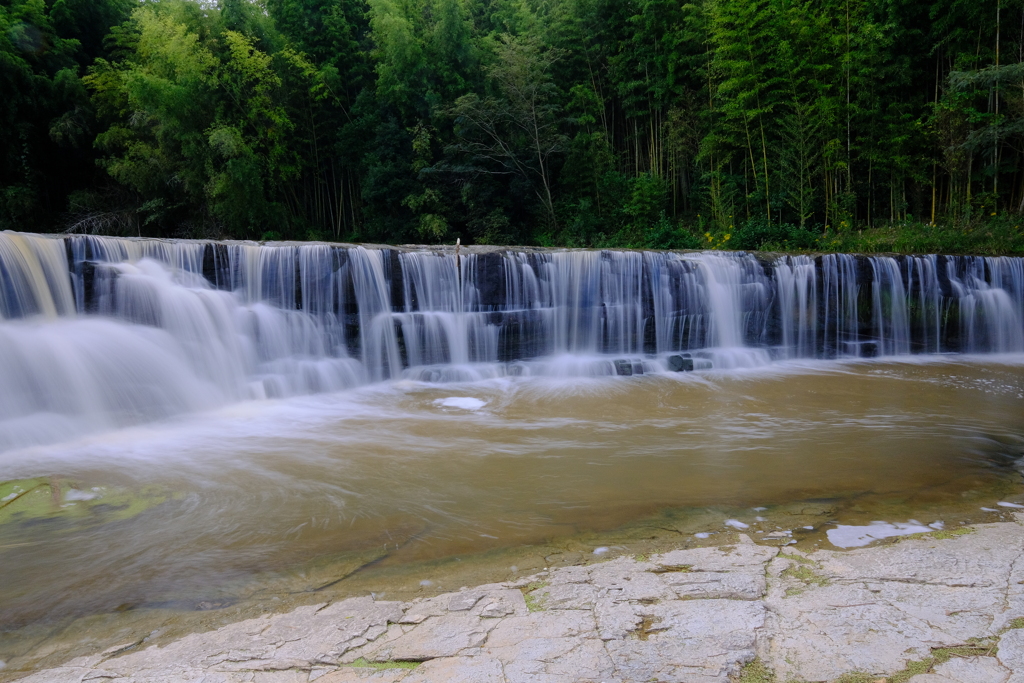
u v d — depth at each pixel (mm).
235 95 20812
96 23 23062
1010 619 2822
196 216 22438
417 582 3533
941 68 18750
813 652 2584
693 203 22484
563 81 24062
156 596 3473
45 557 3984
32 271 7738
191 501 4953
